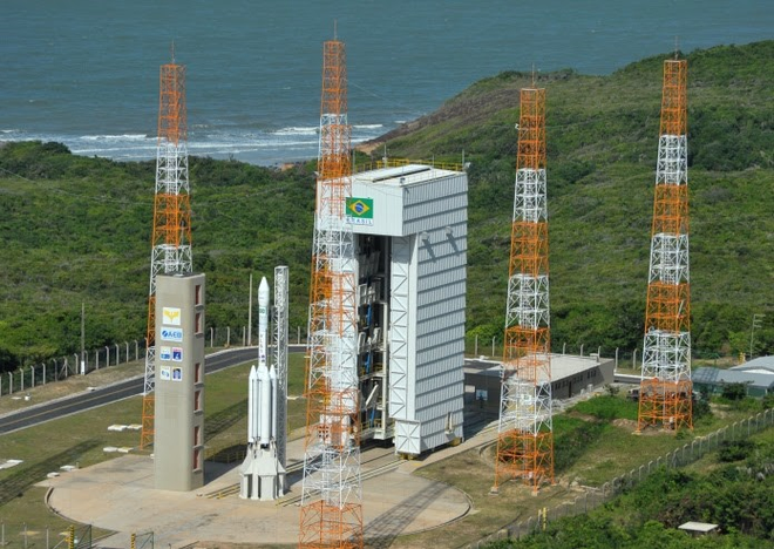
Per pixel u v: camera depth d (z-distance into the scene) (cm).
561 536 16012
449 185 19075
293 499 17562
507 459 18900
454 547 16288
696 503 16762
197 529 16650
